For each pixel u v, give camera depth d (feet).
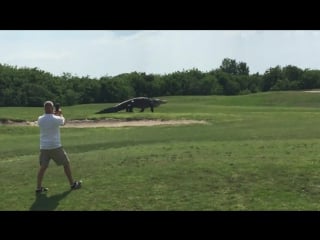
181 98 268.82
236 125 102.17
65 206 39.09
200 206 37.40
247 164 47.21
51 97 254.88
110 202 39.27
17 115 148.05
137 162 51.60
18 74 253.65
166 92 310.24
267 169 45.14
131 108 157.79
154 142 76.54
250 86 354.13
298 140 66.85
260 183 41.63
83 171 49.29
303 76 341.41
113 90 274.77
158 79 312.50
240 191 40.06
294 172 43.83
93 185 43.78
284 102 231.09
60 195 41.65
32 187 44.73
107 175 46.85
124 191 41.47
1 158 67.51
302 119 115.03
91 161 54.24
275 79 352.08
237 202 37.81
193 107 182.50
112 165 51.03
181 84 316.60
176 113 143.84
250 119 121.19
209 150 57.47
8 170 52.70
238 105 226.99
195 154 54.49
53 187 44.27
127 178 45.14
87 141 83.82
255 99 243.19
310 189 39.86
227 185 41.57
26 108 195.52
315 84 337.52
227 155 52.95
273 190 39.96
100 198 40.27
